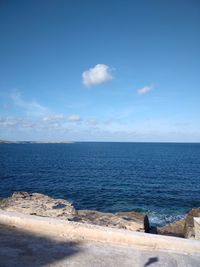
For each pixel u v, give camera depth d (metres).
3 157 69.69
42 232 5.23
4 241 4.64
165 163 59.22
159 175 40.19
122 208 21.73
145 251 4.66
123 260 4.26
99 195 26.05
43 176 37.47
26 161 59.75
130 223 9.77
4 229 5.22
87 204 22.78
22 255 4.13
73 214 10.38
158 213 20.53
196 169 48.06
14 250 4.30
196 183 33.38
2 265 3.72
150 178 37.22
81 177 37.31
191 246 4.82
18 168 45.94
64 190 28.12
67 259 4.12
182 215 20.08
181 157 78.69
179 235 13.62
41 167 48.41
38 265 3.83
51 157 74.44
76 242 4.87
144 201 24.06
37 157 73.19
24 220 5.44
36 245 4.58
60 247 4.58
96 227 5.29
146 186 31.00
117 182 33.53
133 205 22.69
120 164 56.66
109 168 48.94
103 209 21.36
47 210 10.56
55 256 4.20
